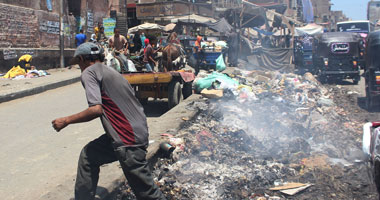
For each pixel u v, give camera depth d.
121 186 4.12
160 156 5.22
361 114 9.84
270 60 20.80
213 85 10.55
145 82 8.55
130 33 23.22
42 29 17.22
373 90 10.15
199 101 9.08
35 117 8.25
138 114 3.12
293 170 5.01
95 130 7.05
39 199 3.56
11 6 15.11
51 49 17.11
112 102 3.00
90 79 2.94
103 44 13.87
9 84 11.99
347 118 9.25
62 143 6.19
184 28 27.86
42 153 5.65
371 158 3.65
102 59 3.20
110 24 24.00
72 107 9.45
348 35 16.27
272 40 34.28
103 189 3.79
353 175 4.80
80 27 21.45
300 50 19.45
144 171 3.12
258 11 24.14
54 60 17.42
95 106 2.85
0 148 5.96
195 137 6.06
